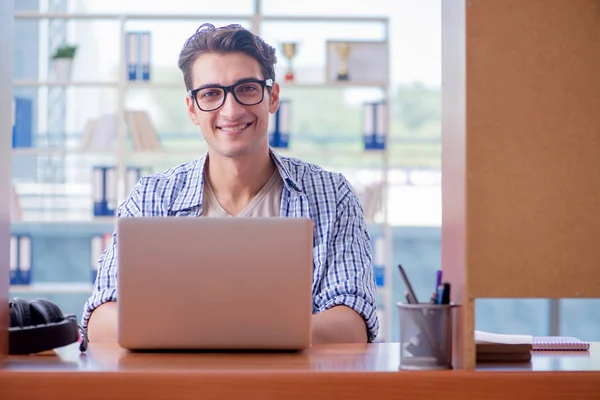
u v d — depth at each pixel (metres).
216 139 2.23
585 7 1.48
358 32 5.70
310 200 2.32
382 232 5.11
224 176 2.30
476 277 1.44
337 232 2.29
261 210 2.32
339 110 6.16
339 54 4.96
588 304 6.09
